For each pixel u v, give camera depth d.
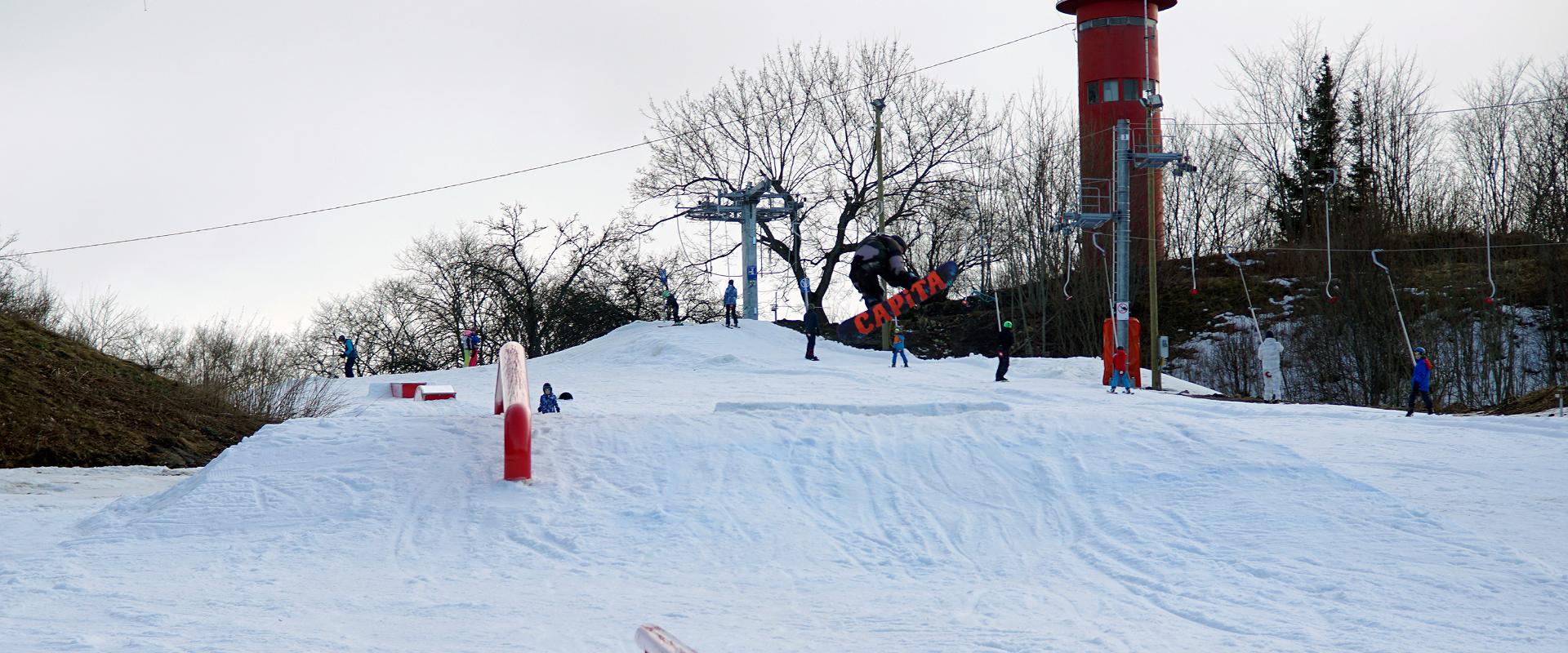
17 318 27.80
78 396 24.36
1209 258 55.84
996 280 58.00
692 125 56.22
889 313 31.75
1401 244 51.00
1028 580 10.80
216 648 8.08
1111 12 49.47
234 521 13.31
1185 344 49.12
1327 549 10.98
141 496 15.26
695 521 13.02
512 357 16.08
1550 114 51.41
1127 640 8.35
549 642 8.43
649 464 15.03
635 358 41.88
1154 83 49.94
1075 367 34.47
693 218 50.00
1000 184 55.69
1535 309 45.22
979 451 15.36
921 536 12.55
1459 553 10.59
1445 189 55.16
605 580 11.04
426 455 15.42
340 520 13.30
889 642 8.39
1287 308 49.34
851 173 56.00
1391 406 41.72
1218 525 12.08
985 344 53.66
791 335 45.88
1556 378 41.53
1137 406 24.12
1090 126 50.25
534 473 14.75
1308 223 55.94
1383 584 9.75
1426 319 44.16
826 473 14.64
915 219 55.50
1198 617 9.09
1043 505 13.42
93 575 11.05
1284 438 17.38
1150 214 31.77
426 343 60.59
